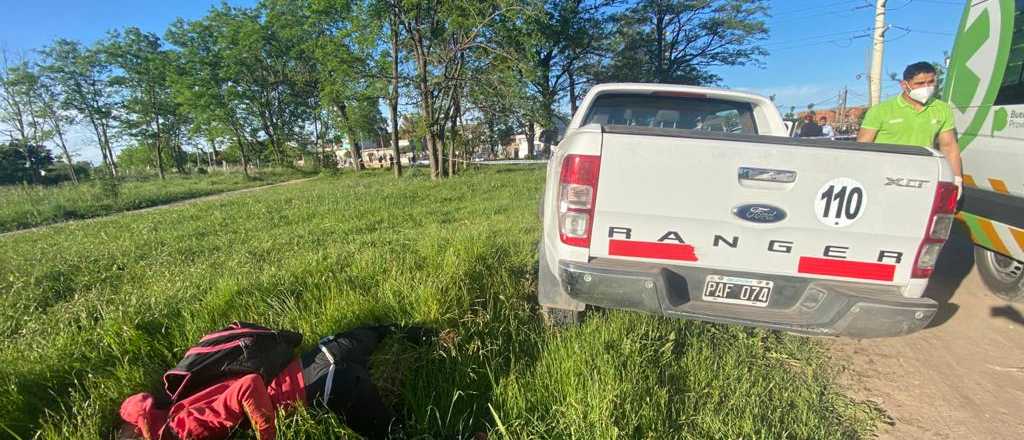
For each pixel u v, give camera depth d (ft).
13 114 102.89
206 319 10.13
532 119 62.08
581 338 9.46
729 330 10.96
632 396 7.83
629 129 8.11
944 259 17.43
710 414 7.72
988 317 12.59
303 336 9.30
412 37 59.11
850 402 8.81
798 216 7.78
